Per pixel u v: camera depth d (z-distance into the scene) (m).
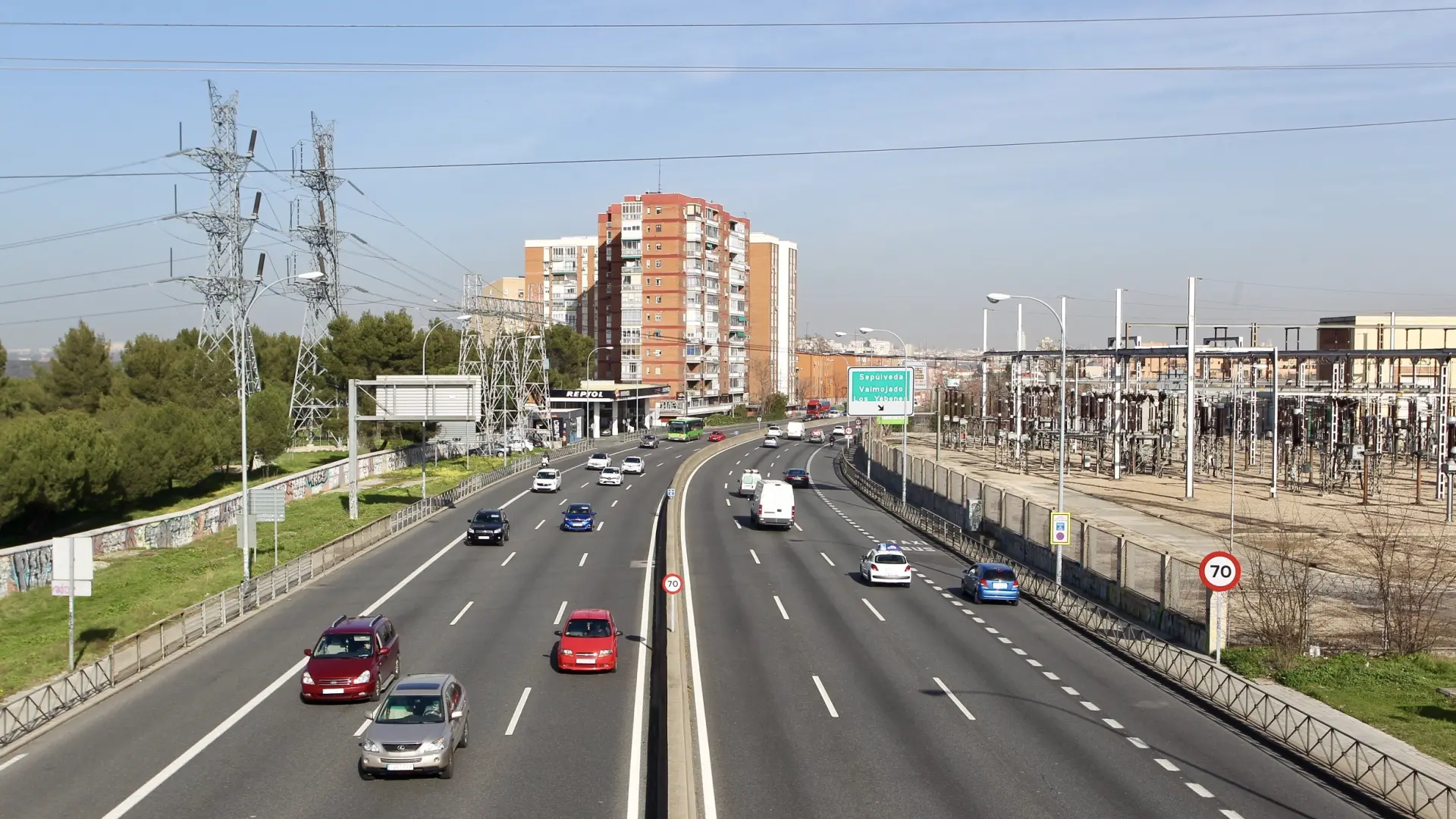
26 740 21.75
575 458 113.56
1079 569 40.78
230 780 19.16
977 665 28.88
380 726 19.48
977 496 57.50
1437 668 27.56
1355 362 121.50
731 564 48.22
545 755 20.58
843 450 134.25
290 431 88.12
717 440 142.38
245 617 35.09
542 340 122.06
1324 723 20.41
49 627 35.69
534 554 50.28
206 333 109.94
